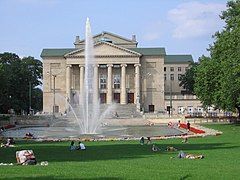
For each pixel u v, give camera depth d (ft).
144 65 583.99
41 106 654.94
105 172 83.25
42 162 102.58
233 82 246.47
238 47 237.86
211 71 310.24
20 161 98.58
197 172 83.61
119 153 132.05
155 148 140.87
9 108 508.53
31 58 613.93
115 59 565.12
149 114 460.14
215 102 297.33
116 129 301.84
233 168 90.94
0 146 162.09
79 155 126.72
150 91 583.17
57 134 245.86
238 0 276.41
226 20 291.38
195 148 146.61
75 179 75.05
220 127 279.90
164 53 582.35
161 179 75.10
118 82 574.97
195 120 375.04
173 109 586.86
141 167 92.27
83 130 286.46
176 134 231.09
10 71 514.27
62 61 583.17
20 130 297.12
